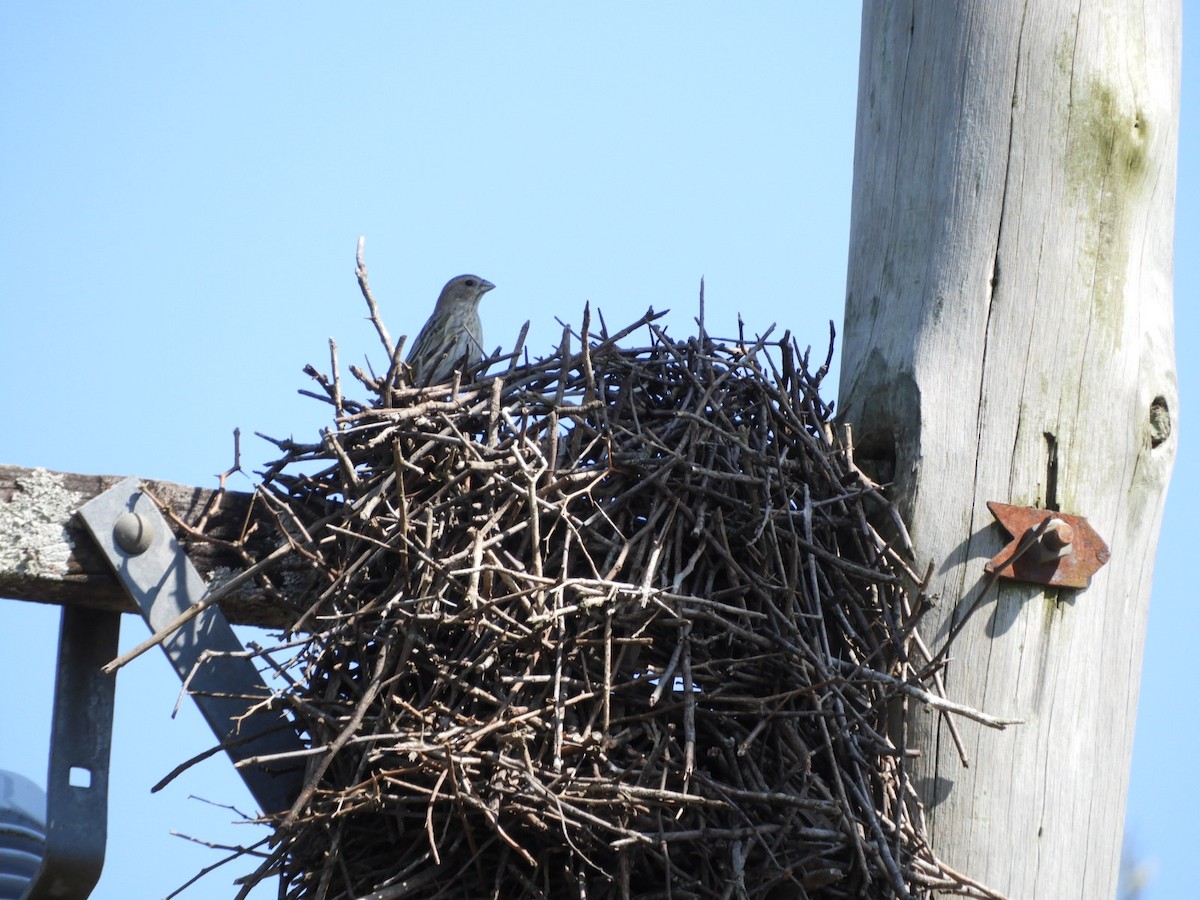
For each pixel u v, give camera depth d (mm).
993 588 9945
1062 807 9766
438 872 9289
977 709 9812
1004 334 10258
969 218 10422
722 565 9898
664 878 9383
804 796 9180
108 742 10016
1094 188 10398
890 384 10391
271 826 9453
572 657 9328
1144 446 10258
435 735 8938
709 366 10586
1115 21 10562
